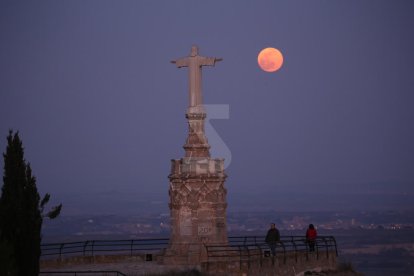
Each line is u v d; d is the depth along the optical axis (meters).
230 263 195.12
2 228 167.00
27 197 171.12
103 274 192.38
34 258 169.00
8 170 171.00
